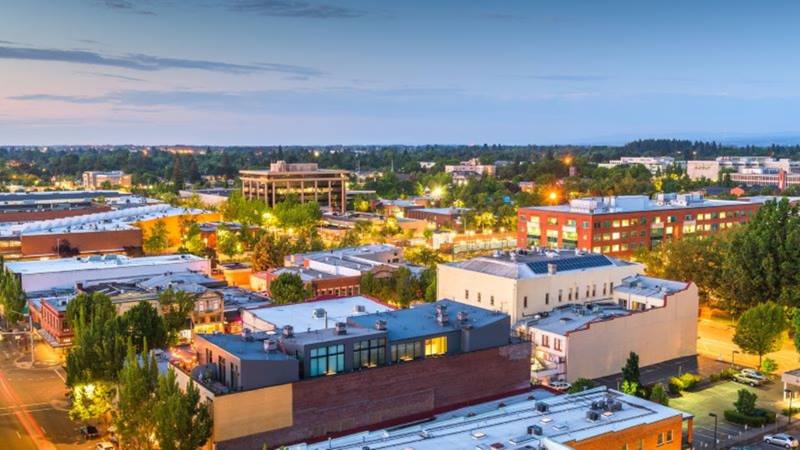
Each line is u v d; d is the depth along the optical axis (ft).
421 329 355.77
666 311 484.74
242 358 298.15
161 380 291.38
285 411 304.50
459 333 357.61
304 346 313.12
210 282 618.85
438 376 344.90
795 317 483.92
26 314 558.97
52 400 409.28
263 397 299.38
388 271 632.38
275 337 332.80
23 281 593.01
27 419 380.17
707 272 618.44
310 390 310.24
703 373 469.16
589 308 494.59
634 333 468.34
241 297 597.52
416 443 256.93
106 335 363.97
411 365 336.90
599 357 449.89
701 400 419.13
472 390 356.79
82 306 444.96
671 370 473.26
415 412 338.34
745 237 596.70
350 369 325.83
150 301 524.93
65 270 613.11
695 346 505.25
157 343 421.59
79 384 349.00
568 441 255.29
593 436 261.65
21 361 485.15
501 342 368.68
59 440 352.49
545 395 363.76
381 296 609.42
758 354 479.00
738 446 352.69
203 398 304.30
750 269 581.12
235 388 301.63
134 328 412.16
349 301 457.68
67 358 358.23
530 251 557.33
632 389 381.19
